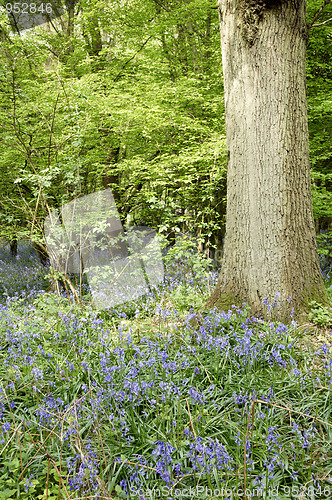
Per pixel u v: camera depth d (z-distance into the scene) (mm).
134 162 7770
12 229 7816
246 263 4320
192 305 4789
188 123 8141
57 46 10234
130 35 10414
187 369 3332
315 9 8234
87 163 7883
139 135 8992
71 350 3789
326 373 2979
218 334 3793
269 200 4230
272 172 4230
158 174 7605
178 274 7414
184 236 7160
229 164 4582
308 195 4395
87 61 9609
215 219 9758
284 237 4207
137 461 2283
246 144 4355
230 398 2910
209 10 9805
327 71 9445
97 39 10750
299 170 4309
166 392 2846
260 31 4246
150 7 10406
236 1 4355
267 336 3695
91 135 8031
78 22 10523
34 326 4172
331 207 8117
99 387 2988
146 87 8688
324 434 2648
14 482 2188
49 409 2758
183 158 7500
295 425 2395
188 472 2301
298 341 3660
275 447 2434
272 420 2736
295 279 4184
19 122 6539
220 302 4430
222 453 2043
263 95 4266
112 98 7789
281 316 4086
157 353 3316
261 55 4262
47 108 7016
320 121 9086
